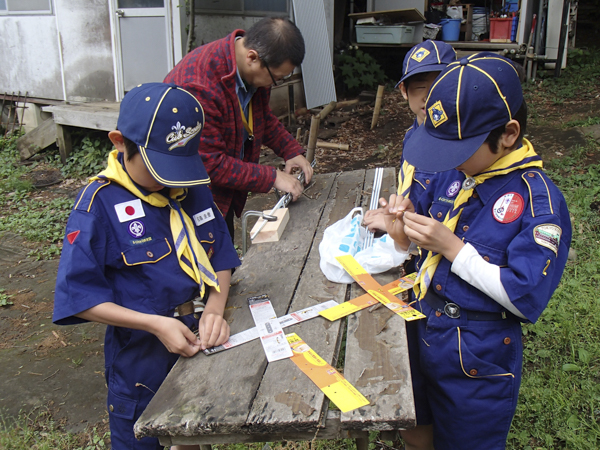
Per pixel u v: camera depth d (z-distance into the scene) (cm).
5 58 798
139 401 169
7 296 393
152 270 161
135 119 146
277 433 127
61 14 720
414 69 212
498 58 141
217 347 154
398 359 144
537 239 135
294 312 171
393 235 184
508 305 140
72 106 686
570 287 330
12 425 262
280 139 308
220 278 178
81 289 148
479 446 162
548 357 278
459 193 156
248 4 738
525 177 144
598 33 1262
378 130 767
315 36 764
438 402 169
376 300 176
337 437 128
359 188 300
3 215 545
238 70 252
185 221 167
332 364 147
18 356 322
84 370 307
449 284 156
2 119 830
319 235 237
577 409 242
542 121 709
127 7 671
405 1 1016
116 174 158
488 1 1098
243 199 300
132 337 166
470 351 154
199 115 153
